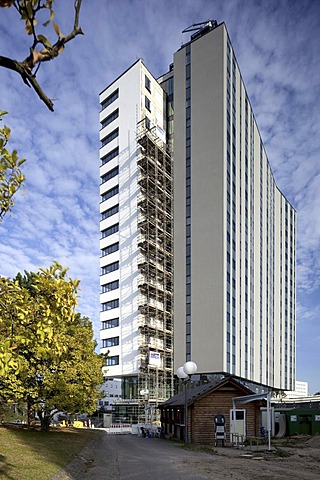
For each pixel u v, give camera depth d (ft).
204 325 158.61
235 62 192.85
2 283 18.51
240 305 174.29
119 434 116.26
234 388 81.71
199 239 167.73
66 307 18.56
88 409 79.30
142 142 190.80
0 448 44.55
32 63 8.82
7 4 8.70
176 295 169.78
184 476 38.32
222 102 173.78
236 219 177.88
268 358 214.28
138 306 176.35
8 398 71.92
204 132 176.35
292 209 296.51
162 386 174.70
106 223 198.49
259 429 81.61
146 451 60.75
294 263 289.94
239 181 185.88
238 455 57.11
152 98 203.92
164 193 196.75
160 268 187.62
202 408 79.92
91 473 38.75
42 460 39.65
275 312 237.45
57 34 9.11
